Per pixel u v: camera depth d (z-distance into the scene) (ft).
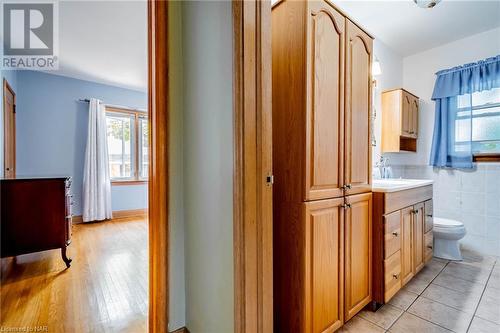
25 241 7.38
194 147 4.31
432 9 7.93
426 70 10.75
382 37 9.63
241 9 3.09
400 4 7.67
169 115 4.54
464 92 9.57
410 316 5.30
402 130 9.36
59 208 7.80
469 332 4.81
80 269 7.68
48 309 5.50
